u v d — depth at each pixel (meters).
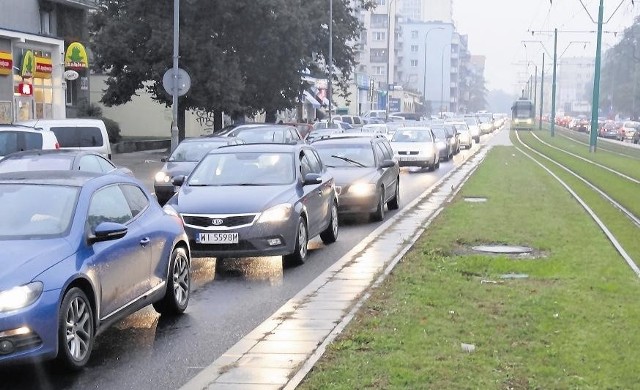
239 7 53.16
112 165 22.11
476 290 12.59
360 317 11.05
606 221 21.66
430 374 8.31
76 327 9.22
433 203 27.47
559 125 170.75
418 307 11.45
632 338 9.58
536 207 24.84
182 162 27.95
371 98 128.12
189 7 52.19
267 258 17.06
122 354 9.92
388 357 8.96
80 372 9.19
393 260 15.83
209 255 15.46
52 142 23.97
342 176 22.45
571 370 8.40
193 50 51.66
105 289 9.85
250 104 60.38
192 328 11.23
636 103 142.88
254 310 12.28
